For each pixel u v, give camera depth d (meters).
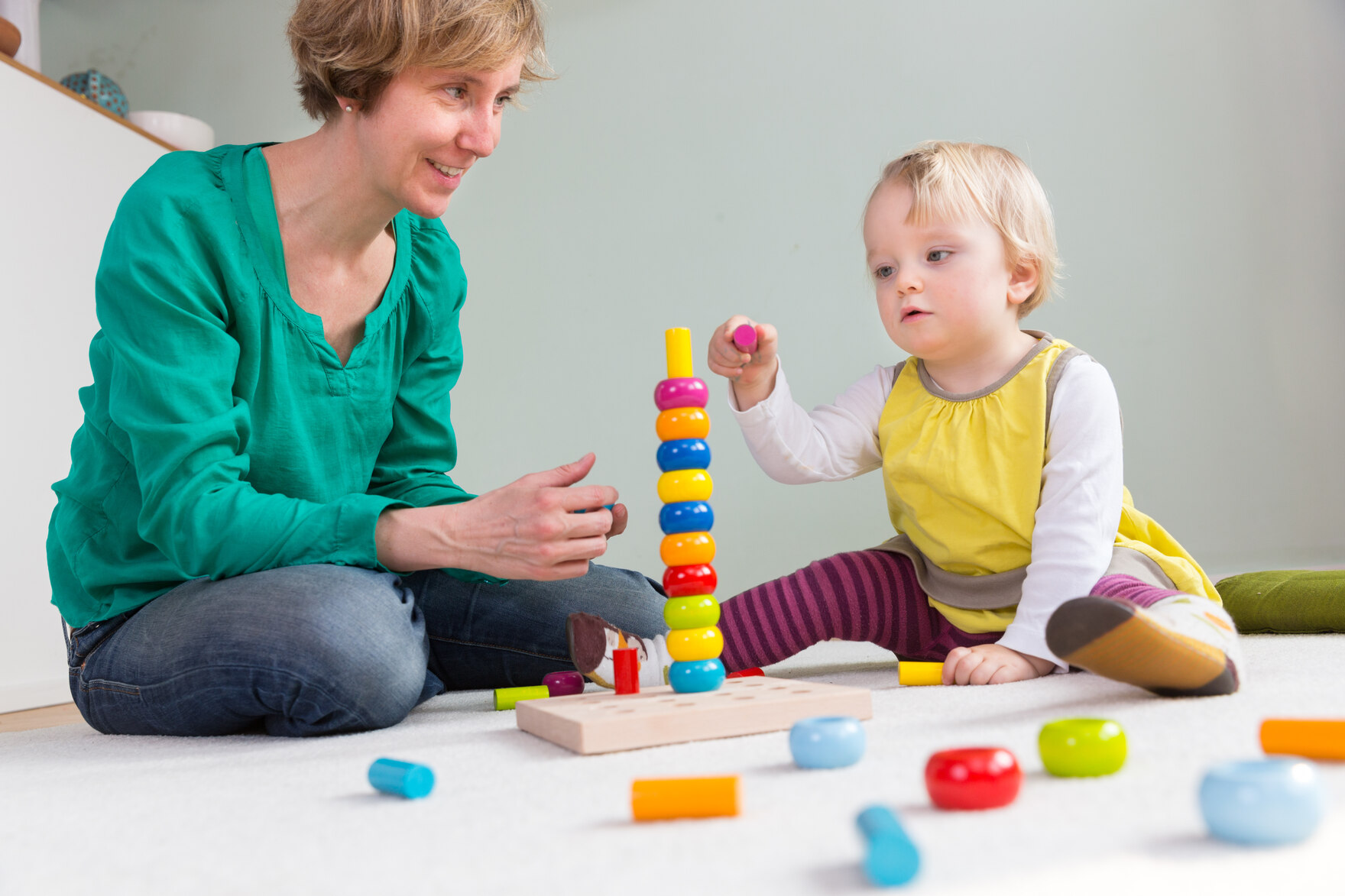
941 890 0.39
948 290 1.19
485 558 0.97
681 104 2.75
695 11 2.75
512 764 0.72
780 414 1.27
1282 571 1.46
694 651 0.89
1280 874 0.39
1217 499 2.53
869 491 2.53
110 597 1.07
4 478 1.89
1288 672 0.91
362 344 1.19
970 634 1.20
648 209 2.74
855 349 2.62
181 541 0.97
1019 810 0.50
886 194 1.23
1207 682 0.75
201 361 1.01
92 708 1.07
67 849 0.56
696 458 0.93
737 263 2.69
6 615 1.86
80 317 2.11
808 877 0.42
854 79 2.67
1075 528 1.06
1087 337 2.57
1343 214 2.56
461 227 2.82
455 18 0.98
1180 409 2.54
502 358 2.77
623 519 1.06
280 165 1.12
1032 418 1.15
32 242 2.00
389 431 1.29
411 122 1.02
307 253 1.13
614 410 2.71
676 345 0.94
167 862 0.52
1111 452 1.10
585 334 2.74
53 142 2.07
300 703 0.94
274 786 0.69
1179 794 0.50
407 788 0.61
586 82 2.79
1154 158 2.57
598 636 1.09
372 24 0.97
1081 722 0.57
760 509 2.58
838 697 0.80
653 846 0.48
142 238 1.04
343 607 0.94
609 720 0.73
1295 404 2.54
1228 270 2.55
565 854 0.48
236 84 2.91
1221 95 2.58
